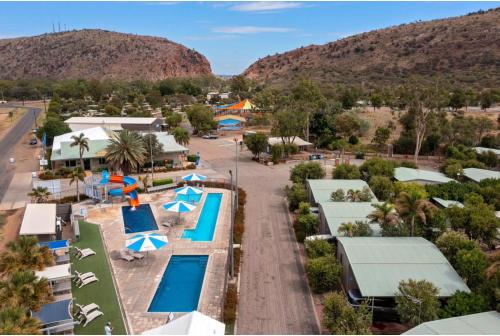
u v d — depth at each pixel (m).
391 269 29.53
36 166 74.56
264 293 32.44
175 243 41.72
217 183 63.56
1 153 86.06
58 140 77.69
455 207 41.31
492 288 26.09
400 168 62.19
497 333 22.06
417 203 36.69
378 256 31.14
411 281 26.56
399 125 109.94
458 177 60.28
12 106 184.00
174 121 114.69
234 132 118.19
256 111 140.75
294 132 84.00
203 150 91.69
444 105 77.69
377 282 28.20
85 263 37.03
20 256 30.86
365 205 43.19
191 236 43.75
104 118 108.19
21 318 21.12
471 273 29.98
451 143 85.19
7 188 61.00
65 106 154.62
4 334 19.55
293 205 52.06
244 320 28.80
